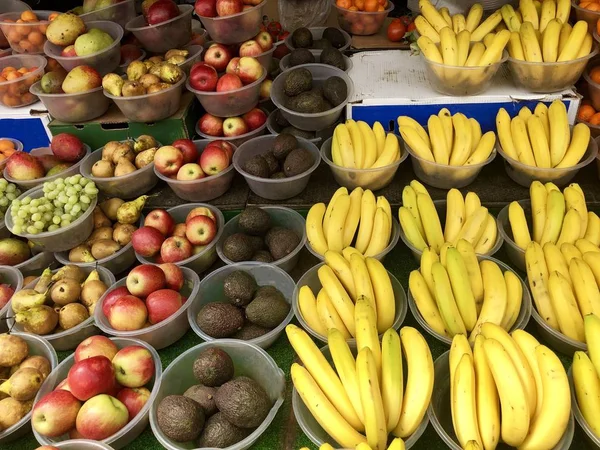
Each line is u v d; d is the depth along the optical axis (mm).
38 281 1874
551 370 1168
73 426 1411
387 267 1953
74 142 2271
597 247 1625
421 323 1542
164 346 1731
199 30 2961
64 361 1575
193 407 1339
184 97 2463
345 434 1200
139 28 2424
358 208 1848
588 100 2387
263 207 2092
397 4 4129
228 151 2193
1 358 1565
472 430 1156
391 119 2229
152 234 1874
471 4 2621
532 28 2098
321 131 2359
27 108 2475
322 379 1291
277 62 2789
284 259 1836
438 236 1749
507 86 2219
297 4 3305
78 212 1963
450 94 2162
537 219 1777
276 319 1627
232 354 1550
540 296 1530
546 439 1139
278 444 1426
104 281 1907
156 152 2105
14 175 2164
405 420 1209
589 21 2336
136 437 1484
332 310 1511
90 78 2232
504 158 2082
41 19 2752
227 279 1697
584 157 1989
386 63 2500
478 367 1229
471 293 1450
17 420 1482
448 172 1995
